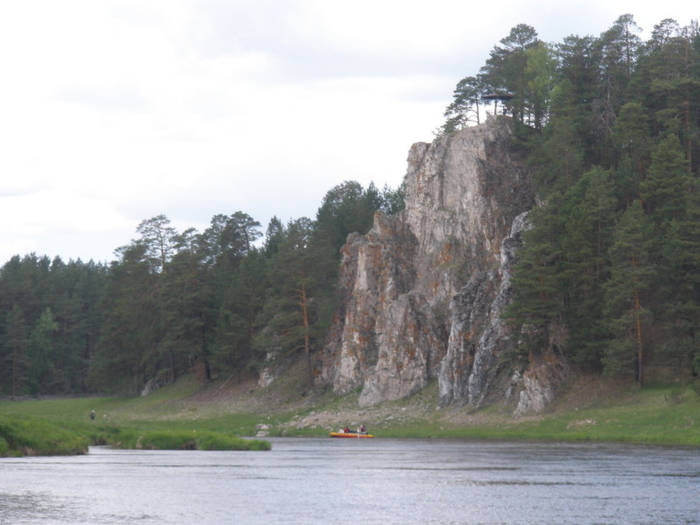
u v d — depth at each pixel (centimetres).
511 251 15100
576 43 18375
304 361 19175
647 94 17338
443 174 18062
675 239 12812
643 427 11569
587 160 17200
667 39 18038
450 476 7462
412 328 16288
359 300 17788
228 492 6488
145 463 9144
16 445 10269
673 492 6278
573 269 13238
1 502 5941
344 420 15838
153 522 5134
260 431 16100
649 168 14650
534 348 13612
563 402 13150
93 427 13425
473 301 15412
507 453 9800
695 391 11694
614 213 14362
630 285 12544
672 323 12712
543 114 18525
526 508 5597
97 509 5631
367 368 17262
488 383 14450
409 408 15450
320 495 6300
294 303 18475
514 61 18925
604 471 7638
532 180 17288
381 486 6812
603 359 12662
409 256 17950
